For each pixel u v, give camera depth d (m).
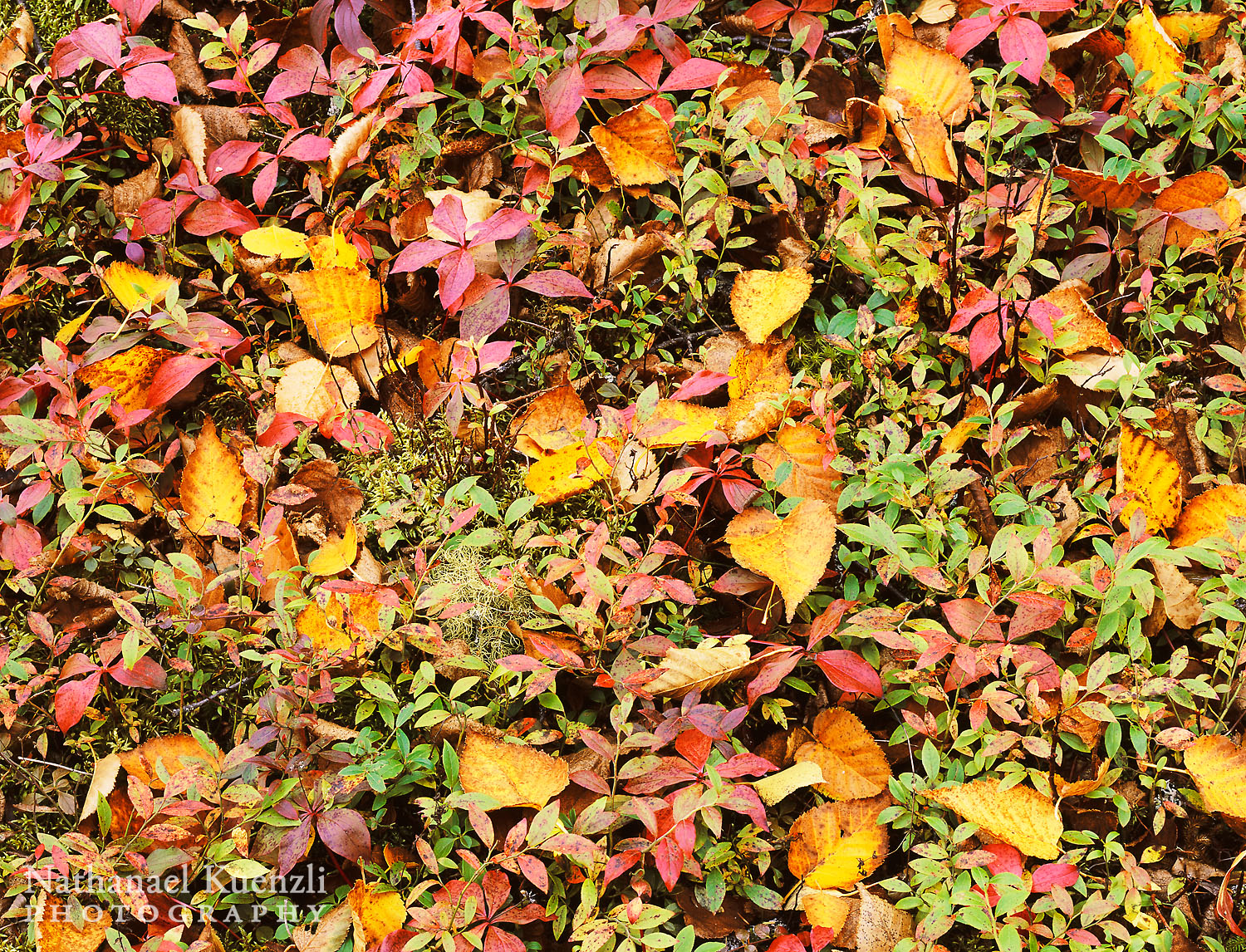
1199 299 1.55
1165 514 1.52
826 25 1.58
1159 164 1.53
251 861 1.44
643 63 1.56
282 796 1.45
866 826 1.48
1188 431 1.54
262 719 1.48
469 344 1.52
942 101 1.56
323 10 1.56
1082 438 1.54
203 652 1.51
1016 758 1.49
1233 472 1.53
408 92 1.54
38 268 1.52
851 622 1.47
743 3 1.60
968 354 1.54
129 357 1.52
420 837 1.47
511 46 1.53
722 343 1.55
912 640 1.46
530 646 1.50
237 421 1.55
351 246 1.54
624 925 1.43
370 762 1.45
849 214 1.55
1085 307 1.53
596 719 1.50
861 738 1.48
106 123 1.56
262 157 1.55
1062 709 1.46
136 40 1.55
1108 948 1.45
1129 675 1.49
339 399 1.54
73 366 1.50
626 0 1.58
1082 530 1.52
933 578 1.47
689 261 1.53
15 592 1.51
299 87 1.55
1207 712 1.50
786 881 1.50
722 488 1.52
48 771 1.50
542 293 1.53
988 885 1.44
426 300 1.56
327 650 1.47
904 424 1.53
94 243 1.55
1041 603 1.46
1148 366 1.51
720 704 1.50
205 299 1.55
